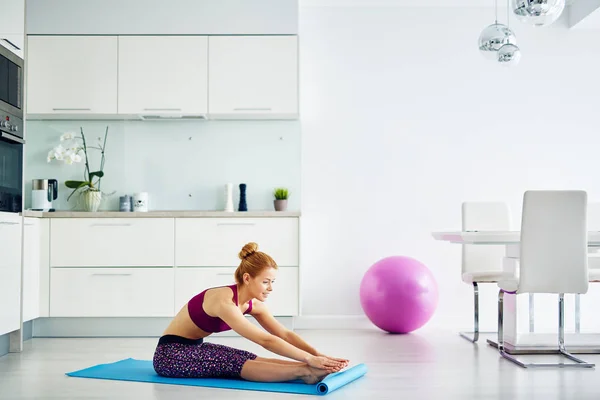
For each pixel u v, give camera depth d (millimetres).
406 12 5594
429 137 5574
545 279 3828
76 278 4832
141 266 4852
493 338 4777
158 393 3008
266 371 3221
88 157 5406
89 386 3168
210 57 5062
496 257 4938
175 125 5438
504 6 5586
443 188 5562
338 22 5578
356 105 5559
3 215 3971
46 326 4879
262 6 5074
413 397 2953
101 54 5051
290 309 4844
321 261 5504
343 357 4016
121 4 5055
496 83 5609
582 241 3805
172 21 5062
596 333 4367
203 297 3266
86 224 4848
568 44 5637
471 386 3189
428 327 5418
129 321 4891
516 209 5574
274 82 5062
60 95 5043
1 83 3959
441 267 5531
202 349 3334
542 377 3416
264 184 5441
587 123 5633
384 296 4875
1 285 3945
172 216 4855
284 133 5465
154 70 5055
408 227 5539
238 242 4859
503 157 5594
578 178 5609
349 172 5539
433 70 5594
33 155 5383
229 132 5457
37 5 5043
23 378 3371
